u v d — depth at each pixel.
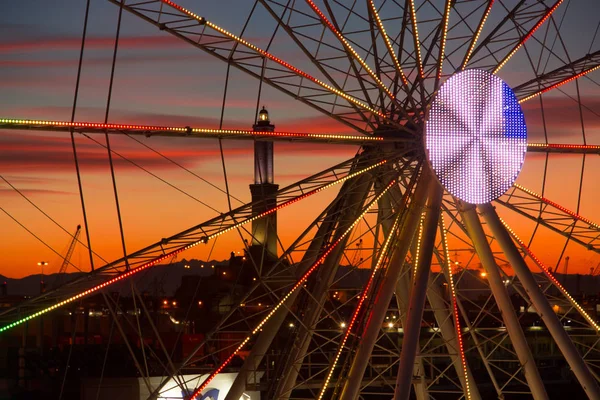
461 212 49.09
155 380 78.81
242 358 103.50
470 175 44.56
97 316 116.19
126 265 42.12
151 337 111.31
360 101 46.06
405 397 43.84
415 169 47.06
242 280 123.62
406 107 47.88
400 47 48.25
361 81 47.50
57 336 107.12
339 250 51.44
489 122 44.81
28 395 87.50
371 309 47.16
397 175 46.94
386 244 46.53
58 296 40.69
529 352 50.84
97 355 94.38
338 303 93.25
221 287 121.00
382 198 51.75
